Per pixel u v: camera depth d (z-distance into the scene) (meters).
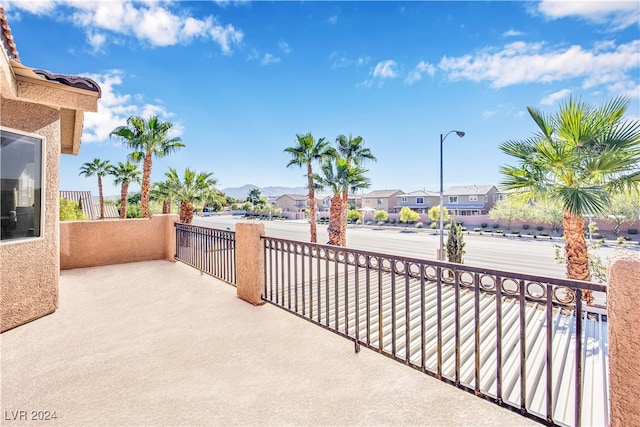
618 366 1.33
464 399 2.08
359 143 19.66
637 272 1.27
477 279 1.95
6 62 2.80
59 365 2.49
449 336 4.12
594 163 6.88
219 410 1.95
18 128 3.27
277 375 2.37
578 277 7.34
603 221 30.12
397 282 7.39
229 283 4.82
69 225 6.04
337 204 19.16
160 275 5.62
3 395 2.08
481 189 50.88
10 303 3.21
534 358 3.62
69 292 4.56
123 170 29.44
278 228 42.31
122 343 2.91
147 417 1.88
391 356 2.41
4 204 3.16
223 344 2.90
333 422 1.85
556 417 2.50
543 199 7.75
